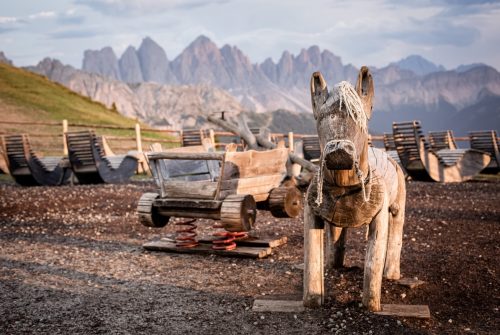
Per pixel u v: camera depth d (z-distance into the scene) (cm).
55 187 1678
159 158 746
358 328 470
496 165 1950
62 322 496
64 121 2094
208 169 920
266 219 1084
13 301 562
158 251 805
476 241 824
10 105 4134
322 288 525
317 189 470
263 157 821
